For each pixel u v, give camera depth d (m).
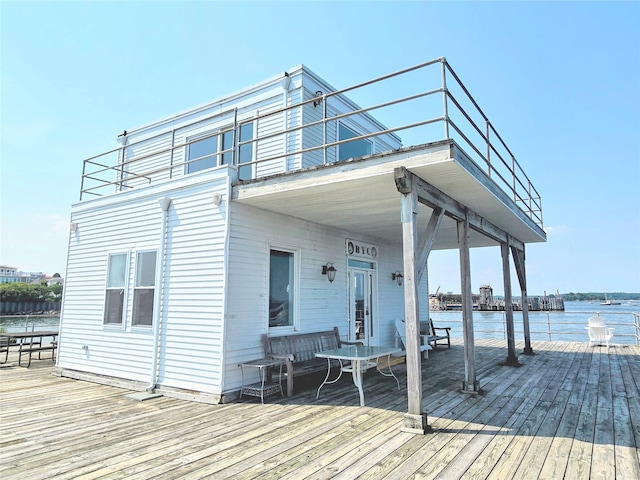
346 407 5.14
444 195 5.51
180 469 3.15
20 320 14.29
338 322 8.26
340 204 6.20
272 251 6.79
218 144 8.80
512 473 3.08
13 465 3.25
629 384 6.64
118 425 4.41
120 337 6.94
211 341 5.69
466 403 5.36
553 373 7.68
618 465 3.25
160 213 6.74
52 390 6.39
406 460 3.32
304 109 7.73
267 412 4.92
